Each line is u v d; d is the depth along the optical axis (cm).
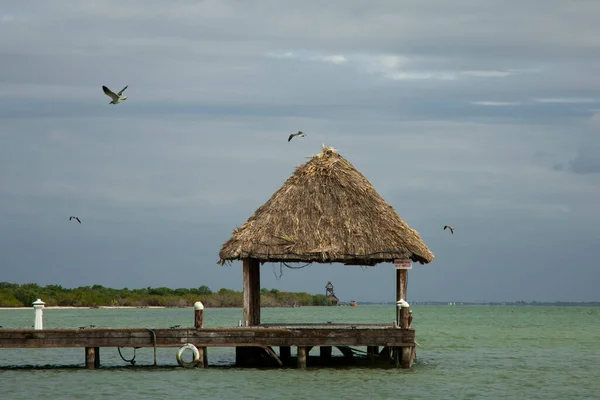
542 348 5300
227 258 3438
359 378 3278
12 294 14450
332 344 3288
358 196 3588
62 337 3266
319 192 3588
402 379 3291
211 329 3325
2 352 4831
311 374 3375
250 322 3500
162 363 4059
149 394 2897
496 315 13938
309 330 3291
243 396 2859
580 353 4884
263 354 3759
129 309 15812
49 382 3175
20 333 3247
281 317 10788
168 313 12738
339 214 3516
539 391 3130
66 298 15300
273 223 3491
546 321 10469
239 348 3747
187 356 4462
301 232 3459
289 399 2819
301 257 3397
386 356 3812
